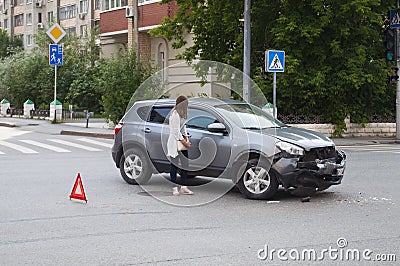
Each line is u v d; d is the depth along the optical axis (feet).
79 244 25.49
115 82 98.17
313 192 38.42
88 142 79.77
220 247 25.09
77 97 148.66
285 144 35.65
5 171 49.29
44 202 35.37
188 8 95.35
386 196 38.01
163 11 119.75
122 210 33.14
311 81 83.30
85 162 56.13
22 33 248.73
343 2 83.46
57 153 65.16
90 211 32.81
